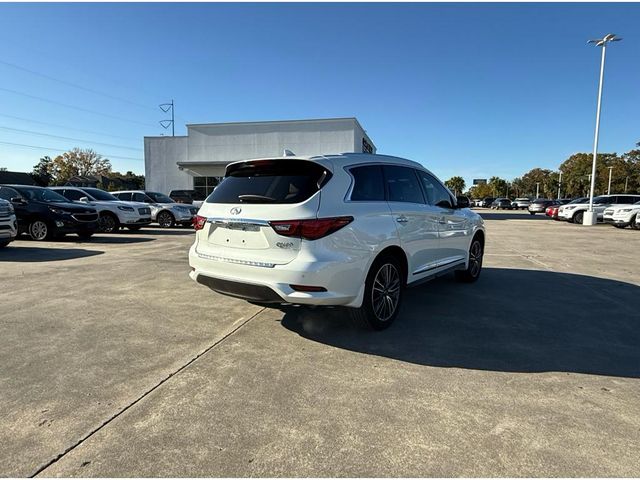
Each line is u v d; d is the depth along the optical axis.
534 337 4.06
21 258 8.64
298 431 2.46
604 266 8.46
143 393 2.89
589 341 3.96
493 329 4.29
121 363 3.38
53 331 4.11
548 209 29.88
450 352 3.67
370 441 2.37
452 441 2.37
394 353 3.64
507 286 6.40
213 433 2.43
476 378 3.17
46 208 11.59
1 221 9.26
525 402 2.81
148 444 2.32
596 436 2.41
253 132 30.34
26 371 3.21
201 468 2.13
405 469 2.13
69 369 3.26
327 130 29.48
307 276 3.43
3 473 2.07
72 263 8.03
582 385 3.06
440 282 6.71
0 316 4.58
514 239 14.45
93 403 2.75
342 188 3.81
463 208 6.05
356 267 3.71
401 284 4.50
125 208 14.80
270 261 3.58
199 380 3.10
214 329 4.22
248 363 3.41
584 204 24.80
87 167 75.75
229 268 3.82
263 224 3.61
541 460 2.20
